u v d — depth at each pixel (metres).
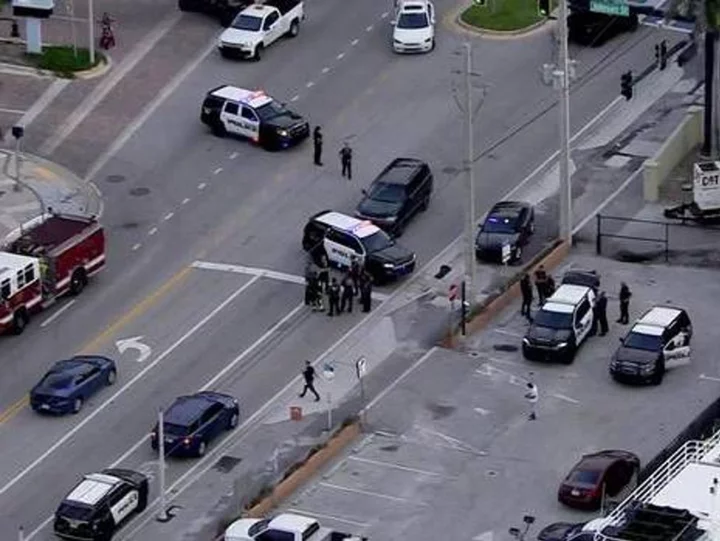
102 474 135.50
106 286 159.62
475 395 146.88
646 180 169.50
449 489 137.25
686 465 112.75
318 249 161.75
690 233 166.00
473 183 161.50
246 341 153.12
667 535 107.06
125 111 184.12
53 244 157.00
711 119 173.38
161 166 176.38
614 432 142.38
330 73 189.75
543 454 140.50
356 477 138.62
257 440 142.38
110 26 195.50
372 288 159.00
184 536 133.25
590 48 191.75
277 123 177.00
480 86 185.62
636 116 181.75
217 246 164.88
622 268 161.50
